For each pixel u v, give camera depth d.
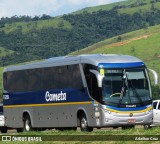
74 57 50.59
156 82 48.03
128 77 47.53
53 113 53.28
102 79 46.88
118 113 46.53
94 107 47.22
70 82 50.69
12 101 60.06
